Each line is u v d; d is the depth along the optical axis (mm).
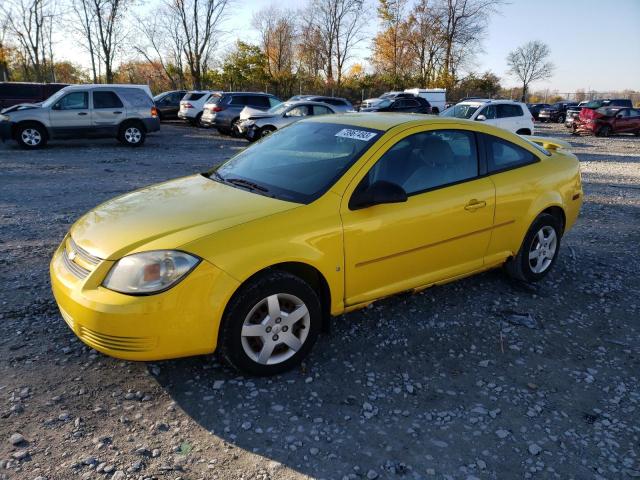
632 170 13344
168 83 51188
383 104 24797
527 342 3766
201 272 2811
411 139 3801
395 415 2900
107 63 40250
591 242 6352
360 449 2625
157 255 2803
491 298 4473
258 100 21344
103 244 2984
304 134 4152
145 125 16188
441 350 3607
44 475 2361
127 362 3309
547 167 4641
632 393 3189
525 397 3113
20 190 8633
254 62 49781
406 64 55375
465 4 49906
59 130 15070
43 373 3158
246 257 2920
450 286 4699
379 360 3449
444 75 51344
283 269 3176
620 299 4586
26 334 3617
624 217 7758
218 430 2727
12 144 16109
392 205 3525
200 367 3283
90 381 3102
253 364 3098
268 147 4238
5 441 2568
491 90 53156
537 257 4703
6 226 6277
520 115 17359
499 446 2688
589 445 2717
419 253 3744
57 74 53625
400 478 2447
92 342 2857
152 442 2619
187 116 25750
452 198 3842
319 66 54188
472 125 4219
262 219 3076
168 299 2756
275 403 2961
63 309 3014
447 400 3055
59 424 2715
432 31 52062
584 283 4930
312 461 2531
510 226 4332
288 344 3199
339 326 3887
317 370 3303
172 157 13789
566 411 2994
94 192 8609
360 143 3684
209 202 3379
